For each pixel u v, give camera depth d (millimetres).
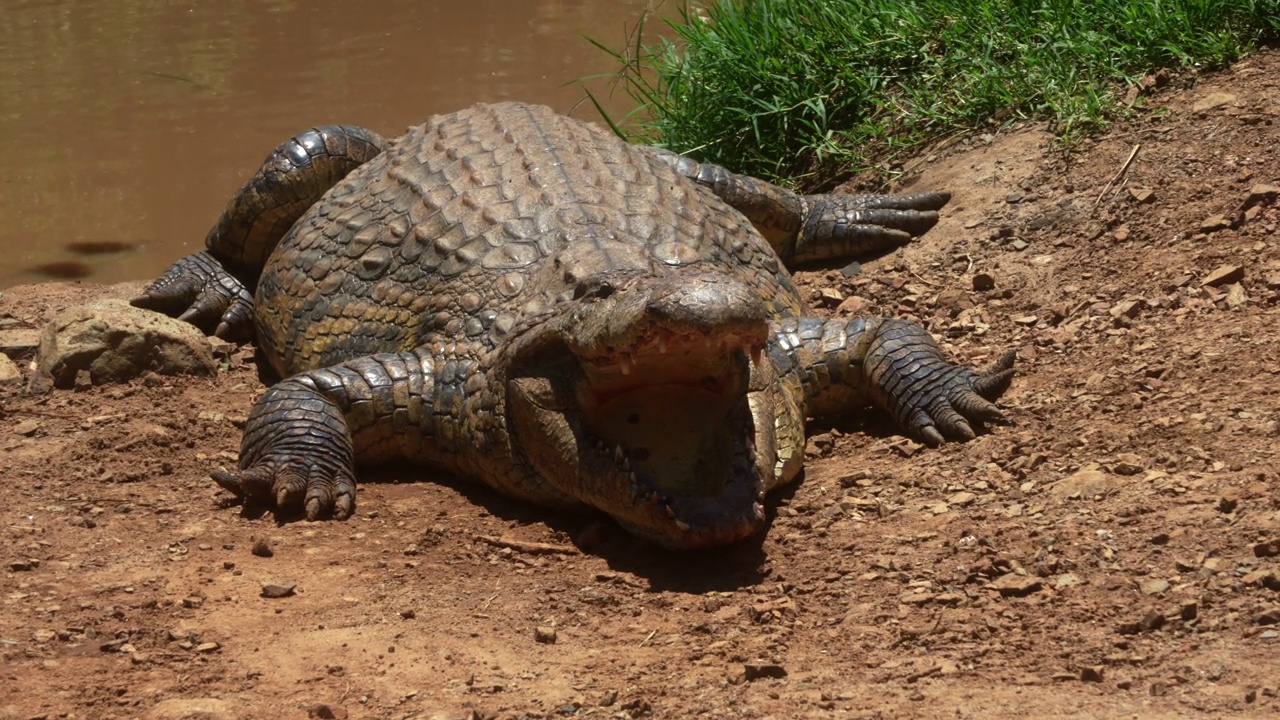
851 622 7695
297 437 10188
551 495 9852
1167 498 8336
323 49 23922
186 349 12883
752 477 8883
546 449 9492
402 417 10641
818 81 16172
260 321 13117
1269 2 13891
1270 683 6352
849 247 14164
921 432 10273
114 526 9688
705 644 7652
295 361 12258
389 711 7031
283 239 13414
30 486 10406
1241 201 12008
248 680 7414
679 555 8969
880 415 11047
